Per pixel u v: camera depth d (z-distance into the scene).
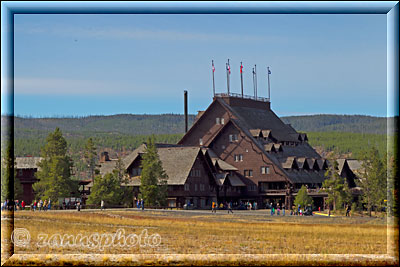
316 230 116.56
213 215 154.00
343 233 112.69
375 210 183.75
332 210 199.88
